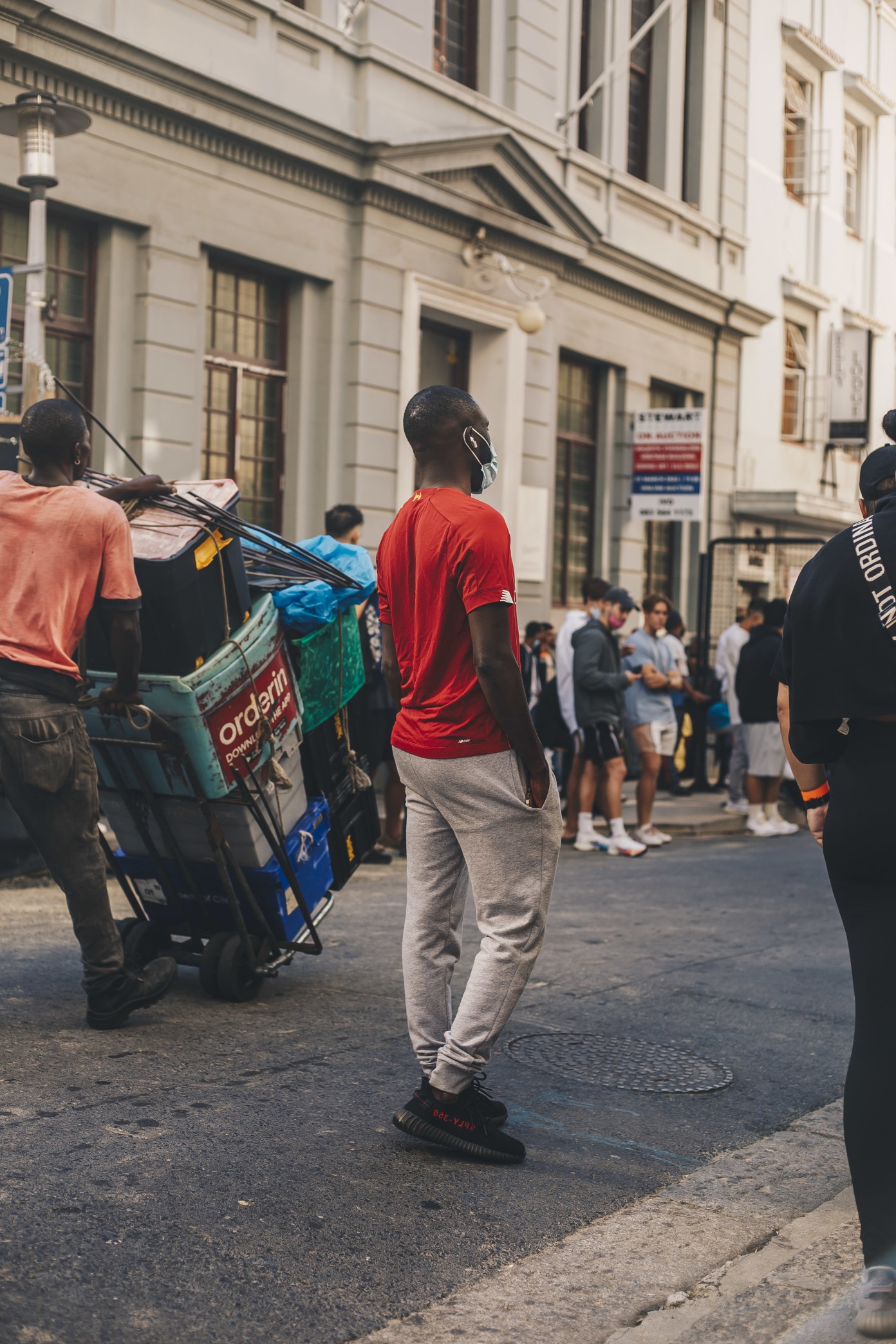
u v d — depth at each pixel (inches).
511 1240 121.9
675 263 674.2
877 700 106.0
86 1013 183.5
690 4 697.0
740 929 275.0
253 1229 120.0
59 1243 114.3
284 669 187.5
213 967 191.9
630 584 656.4
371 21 478.9
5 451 271.7
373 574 208.2
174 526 174.9
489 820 134.8
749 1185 138.6
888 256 955.3
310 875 197.8
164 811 187.9
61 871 169.0
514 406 563.2
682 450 616.1
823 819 122.0
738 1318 108.0
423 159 492.7
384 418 491.8
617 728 385.4
